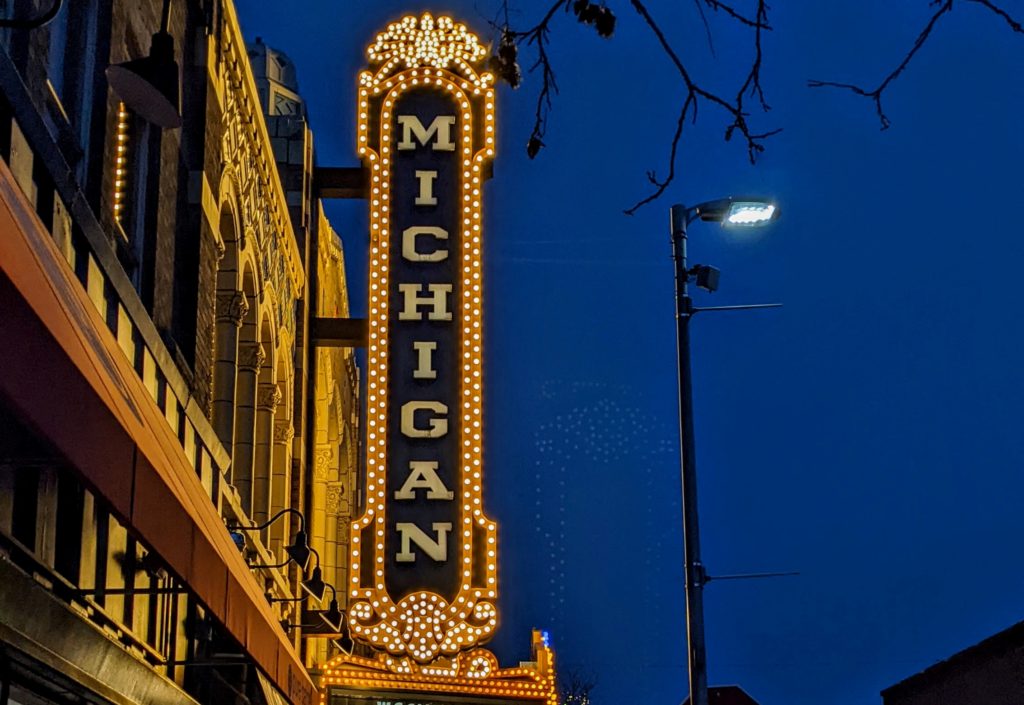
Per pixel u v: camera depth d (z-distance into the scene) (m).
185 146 18.48
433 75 26.67
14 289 7.28
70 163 13.20
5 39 11.58
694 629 17.09
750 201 18.02
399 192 26.12
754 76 4.77
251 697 22.45
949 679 19.92
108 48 14.38
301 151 29.64
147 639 15.61
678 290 18.08
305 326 28.97
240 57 21.47
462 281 25.75
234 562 12.95
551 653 38.97
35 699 11.70
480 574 24.34
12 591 8.47
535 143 5.04
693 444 17.70
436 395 25.19
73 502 12.83
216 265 20.00
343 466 39.66
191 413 17.25
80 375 8.29
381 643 23.86
